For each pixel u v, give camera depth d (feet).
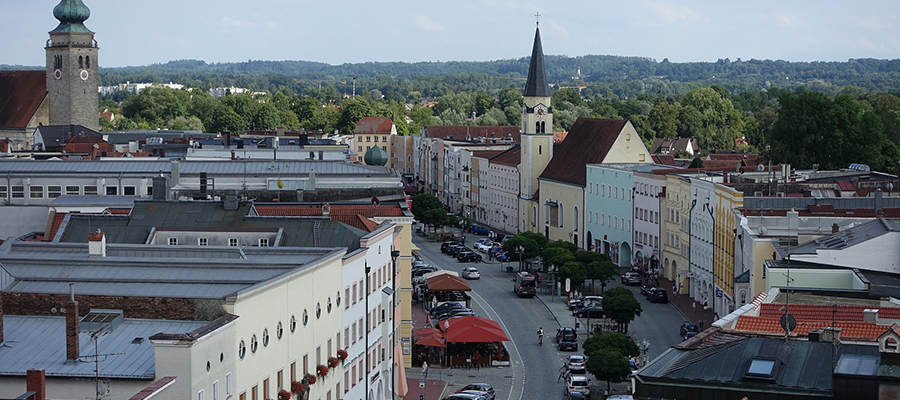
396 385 347.56
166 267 225.97
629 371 364.17
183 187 417.08
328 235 302.86
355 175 439.22
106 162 458.09
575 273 529.86
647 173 627.87
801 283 293.64
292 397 228.84
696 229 540.11
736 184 496.23
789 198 455.22
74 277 213.66
